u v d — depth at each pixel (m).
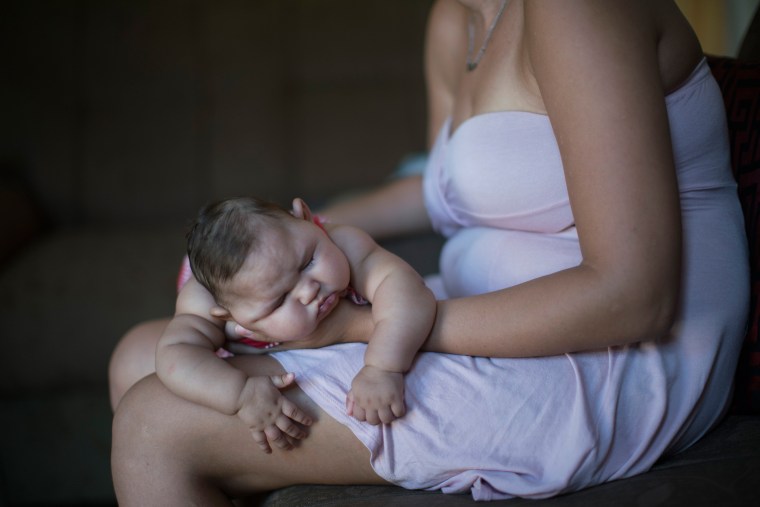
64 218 2.38
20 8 2.41
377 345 0.82
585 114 0.77
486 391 0.82
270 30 2.47
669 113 0.87
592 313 0.78
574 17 0.78
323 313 0.85
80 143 2.39
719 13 2.48
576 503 0.76
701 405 0.87
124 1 2.44
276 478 0.87
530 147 0.94
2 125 2.37
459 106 1.15
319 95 2.45
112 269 1.95
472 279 1.03
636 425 0.83
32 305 1.84
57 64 2.40
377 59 2.46
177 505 0.82
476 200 1.02
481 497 0.78
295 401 0.83
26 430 1.80
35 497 1.82
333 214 1.38
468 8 1.13
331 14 2.47
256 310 0.83
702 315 0.87
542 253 0.95
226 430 0.82
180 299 0.92
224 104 2.43
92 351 1.82
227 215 0.85
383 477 0.83
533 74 0.93
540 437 0.81
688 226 0.89
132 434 0.83
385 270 0.89
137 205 2.39
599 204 0.77
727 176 0.95
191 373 0.81
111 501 1.82
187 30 2.45
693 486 0.73
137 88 2.42
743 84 1.02
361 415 0.80
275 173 2.42
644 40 0.79
